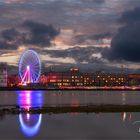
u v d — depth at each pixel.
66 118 55.94
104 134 39.06
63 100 157.12
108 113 64.75
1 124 48.09
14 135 38.72
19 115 61.66
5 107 88.56
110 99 173.75
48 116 59.53
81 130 42.00
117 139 36.25
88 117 57.44
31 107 85.25
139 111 68.44
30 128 44.16
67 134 39.22
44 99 171.62
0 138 37.03
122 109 72.06
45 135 38.97
